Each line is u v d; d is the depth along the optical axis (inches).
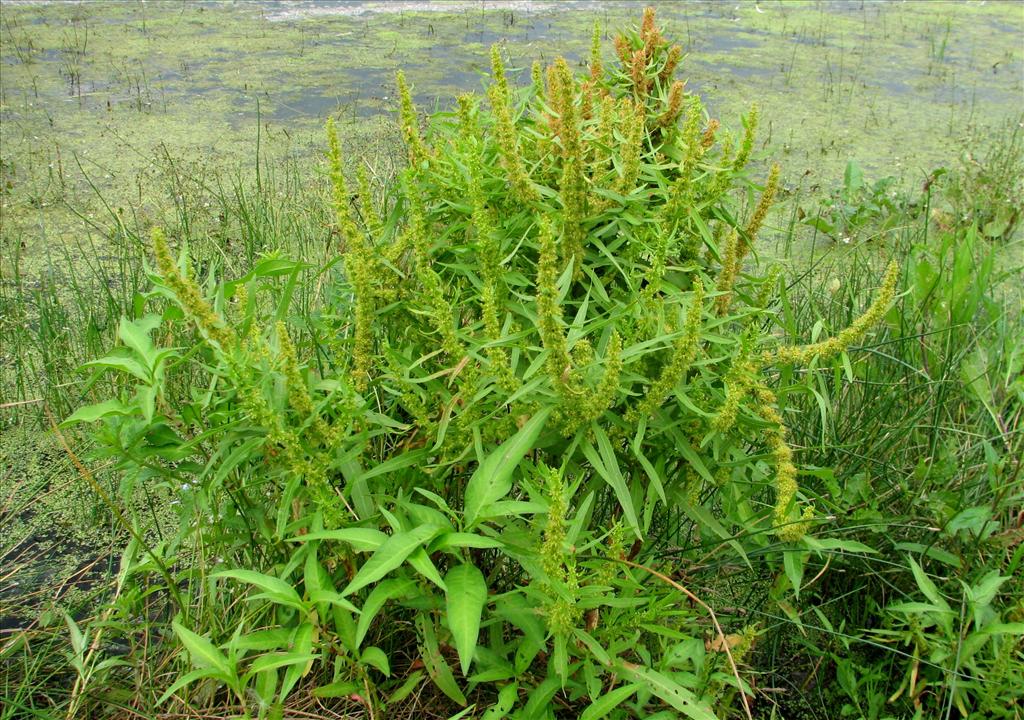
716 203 88.3
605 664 71.0
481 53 301.0
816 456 112.7
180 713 87.1
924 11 382.6
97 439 74.4
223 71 285.3
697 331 71.7
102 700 90.4
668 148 89.0
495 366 73.3
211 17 349.7
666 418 78.4
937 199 210.8
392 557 62.5
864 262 161.0
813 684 101.4
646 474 86.0
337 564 88.4
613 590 75.3
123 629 92.3
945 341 123.3
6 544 118.5
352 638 74.9
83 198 203.6
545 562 66.6
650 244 80.7
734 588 107.7
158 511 123.0
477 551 91.8
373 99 259.9
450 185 82.4
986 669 91.7
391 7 370.3
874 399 117.7
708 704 76.9
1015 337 122.6
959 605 98.4
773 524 88.0
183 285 69.5
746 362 77.7
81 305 152.8
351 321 92.0
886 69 303.1
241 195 179.8
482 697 89.0
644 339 78.6
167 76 280.1
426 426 80.4
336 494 77.4
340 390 76.3
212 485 74.7
